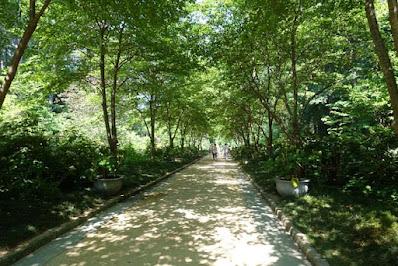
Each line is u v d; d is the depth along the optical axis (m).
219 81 17.03
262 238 6.18
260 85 13.62
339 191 8.86
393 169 8.29
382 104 12.32
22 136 8.60
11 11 8.02
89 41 10.62
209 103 22.83
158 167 18.80
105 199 9.35
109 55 11.72
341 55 11.41
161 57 11.59
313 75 12.30
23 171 7.91
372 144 8.77
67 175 9.39
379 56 4.46
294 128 10.31
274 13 7.87
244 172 19.31
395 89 4.34
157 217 7.85
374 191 7.96
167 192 11.81
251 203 9.74
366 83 13.05
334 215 6.73
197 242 5.91
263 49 11.45
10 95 15.85
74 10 8.73
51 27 10.16
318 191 9.02
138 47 11.37
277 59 11.70
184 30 12.22
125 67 13.23
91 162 10.03
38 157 8.52
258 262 4.97
